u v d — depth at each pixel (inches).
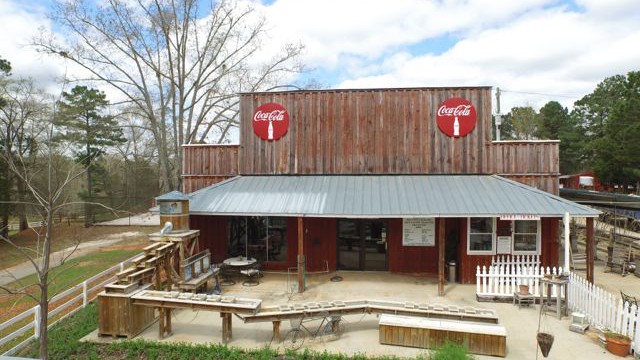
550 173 518.0
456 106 535.8
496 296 424.5
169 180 1152.8
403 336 315.0
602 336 319.9
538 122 2155.5
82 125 1316.4
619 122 1381.6
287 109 567.5
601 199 698.8
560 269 404.5
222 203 492.1
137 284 352.2
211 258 557.6
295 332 329.4
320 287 476.4
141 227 1341.0
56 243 1042.1
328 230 544.1
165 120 1048.8
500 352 296.5
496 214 427.2
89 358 303.0
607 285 506.3
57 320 396.5
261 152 571.8
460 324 315.3
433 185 504.1
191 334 341.7
